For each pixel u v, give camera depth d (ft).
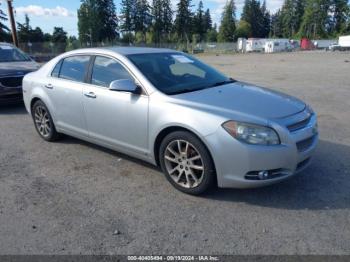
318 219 11.89
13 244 10.87
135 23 316.40
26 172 16.31
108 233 11.34
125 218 12.22
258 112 12.82
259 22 395.14
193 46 279.08
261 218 12.03
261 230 11.34
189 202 13.23
